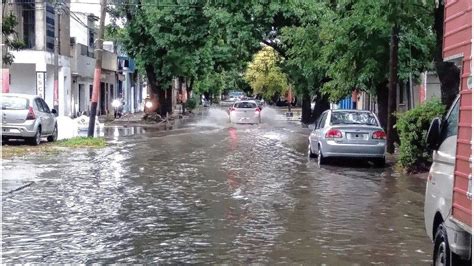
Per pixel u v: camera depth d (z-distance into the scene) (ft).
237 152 74.23
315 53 81.20
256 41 109.19
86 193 42.70
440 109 52.26
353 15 65.00
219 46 147.33
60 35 154.30
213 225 32.81
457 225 18.61
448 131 21.33
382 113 76.54
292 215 35.63
